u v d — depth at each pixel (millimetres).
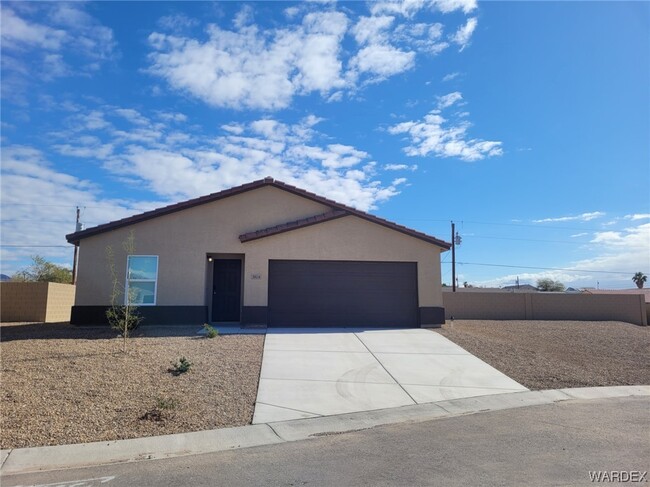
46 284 21141
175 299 16844
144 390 9242
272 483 5484
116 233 16891
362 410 8766
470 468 5836
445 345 14438
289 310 17047
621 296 26172
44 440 6945
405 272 17750
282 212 17781
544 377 11484
